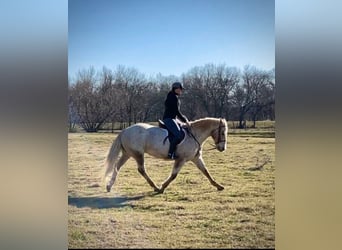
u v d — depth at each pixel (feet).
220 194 9.53
